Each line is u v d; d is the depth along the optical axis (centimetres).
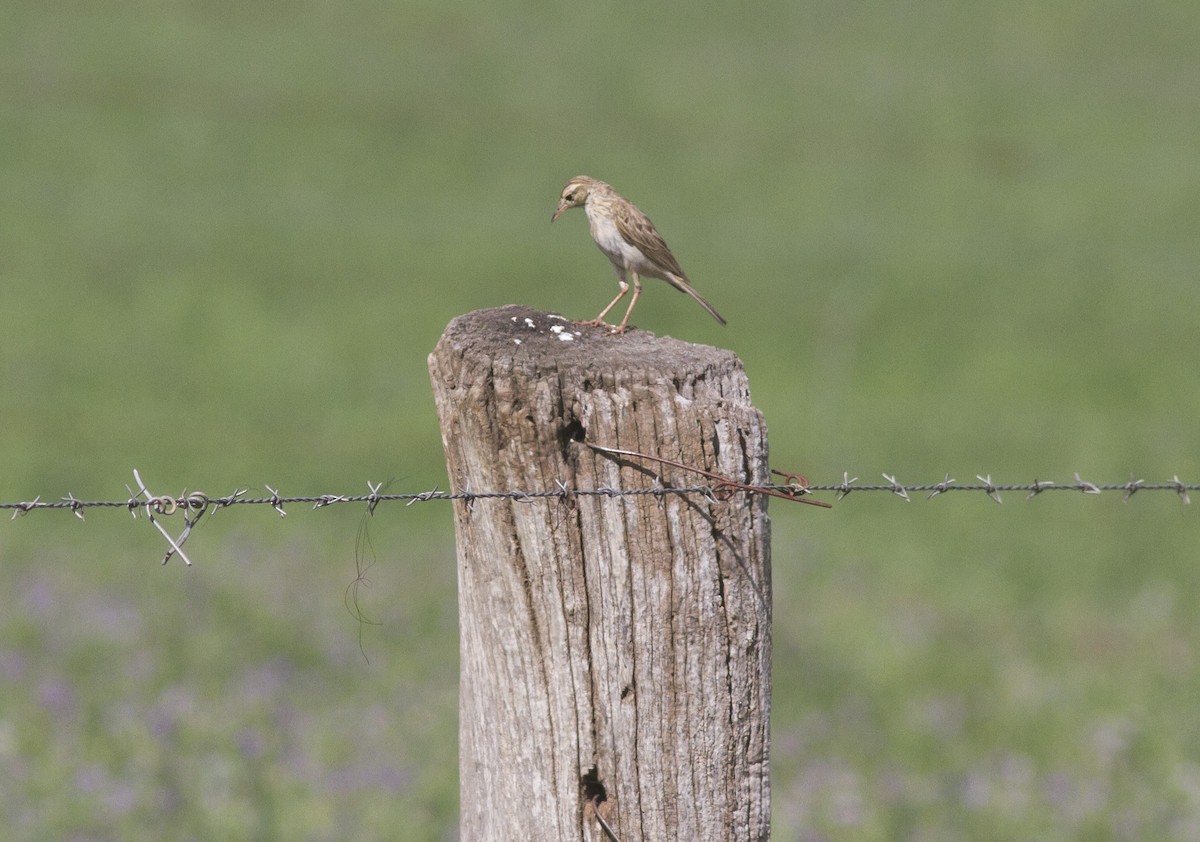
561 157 4288
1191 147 4647
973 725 1068
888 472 2127
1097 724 1061
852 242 3616
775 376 2653
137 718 892
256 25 5047
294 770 830
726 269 3306
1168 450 2311
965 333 2958
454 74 4866
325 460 2022
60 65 4447
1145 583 1619
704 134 4588
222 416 2231
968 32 5628
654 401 428
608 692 434
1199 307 3238
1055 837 839
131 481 1864
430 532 1655
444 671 1094
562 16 5519
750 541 436
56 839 727
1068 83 5178
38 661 1009
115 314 2773
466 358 434
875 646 1267
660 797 439
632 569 430
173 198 3578
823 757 973
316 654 1111
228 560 1395
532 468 427
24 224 3244
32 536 1509
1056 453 2269
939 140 4616
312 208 3622
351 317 2883
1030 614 1455
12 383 2312
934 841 820
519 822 447
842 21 5681
